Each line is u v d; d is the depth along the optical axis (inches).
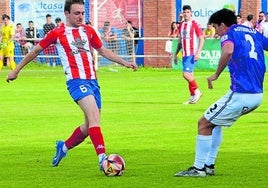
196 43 1397.6
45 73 2262.6
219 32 682.2
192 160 787.4
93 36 721.0
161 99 1466.5
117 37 2541.8
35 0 2645.2
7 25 2277.3
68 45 708.7
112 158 692.7
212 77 680.4
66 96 1536.7
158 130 1021.2
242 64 670.5
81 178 687.7
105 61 2477.9
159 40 2554.1
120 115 1194.6
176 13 2586.1
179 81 1915.6
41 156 817.5
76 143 740.0
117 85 1813.5
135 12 2586.1
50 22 2578.7
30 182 671.1
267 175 698.8
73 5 713.6
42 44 713.0
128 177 689.6
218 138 695.1
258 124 1077.1
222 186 647.1
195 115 1195.9
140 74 2203.5
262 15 2262.6
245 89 669.3
